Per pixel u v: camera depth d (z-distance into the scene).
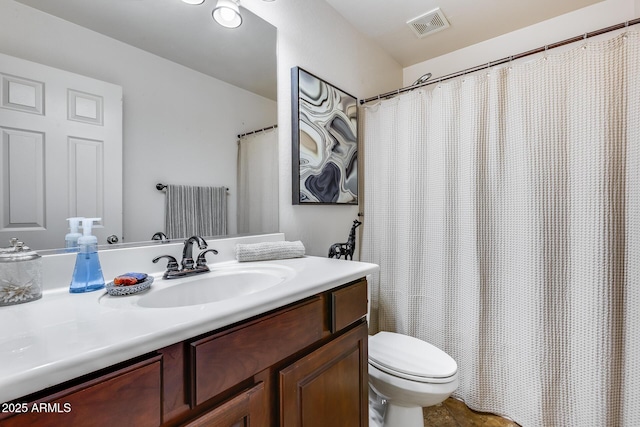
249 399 0.66
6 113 0.75
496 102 1.55
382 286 1.93
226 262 1.20
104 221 0.92
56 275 0.80
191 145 1.15
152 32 1.04
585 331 1.32
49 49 0.82
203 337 0.59
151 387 0.51
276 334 0.73
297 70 1.50
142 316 0.59
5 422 0.37
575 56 1.35
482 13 1.88
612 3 1.77
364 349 1.07
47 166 0.81
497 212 1.55
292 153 1.52
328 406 0.89
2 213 0.74
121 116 0.96
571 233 1.35
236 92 1.29
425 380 1.17
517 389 1.49
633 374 1.21
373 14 1.87
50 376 0.40
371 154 2.01
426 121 1.79
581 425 1.32
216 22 1.22
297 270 1.03
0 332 0.52
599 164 1.29
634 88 1.21
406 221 1.83
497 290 1.55
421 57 2.41
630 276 1.22
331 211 1.80
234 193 1.29
